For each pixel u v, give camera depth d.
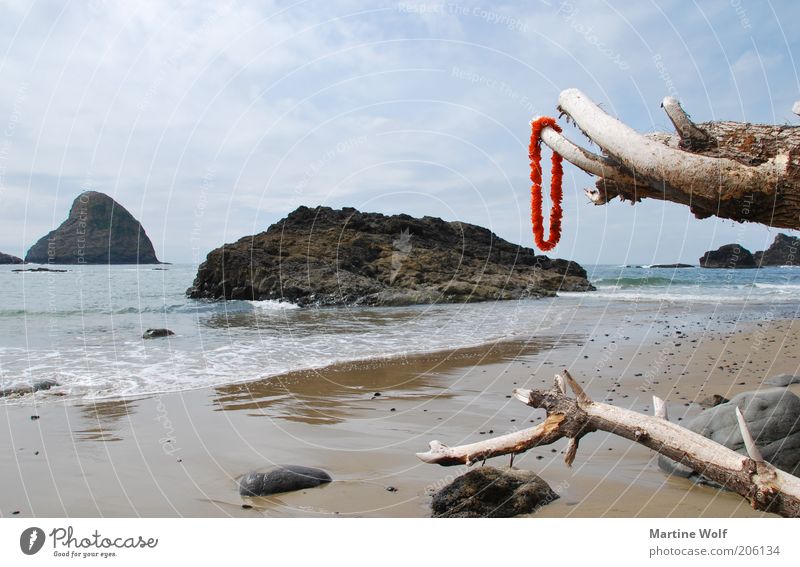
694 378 9.27
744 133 2.83
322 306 24.52
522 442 3.79
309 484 5.04
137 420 6.95
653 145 2.82
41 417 7.00
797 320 17.67
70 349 12.05
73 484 5.04
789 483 3.03
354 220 32.03
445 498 4.57
